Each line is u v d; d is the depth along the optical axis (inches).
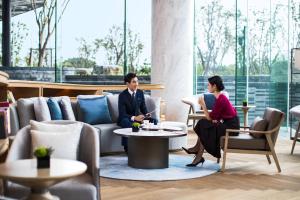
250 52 417.4
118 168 237.5
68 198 131.6
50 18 479.5
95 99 291.7
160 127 246.8
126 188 196.2
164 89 387.2
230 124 242.7
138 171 230.1
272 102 405.7
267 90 409.7
